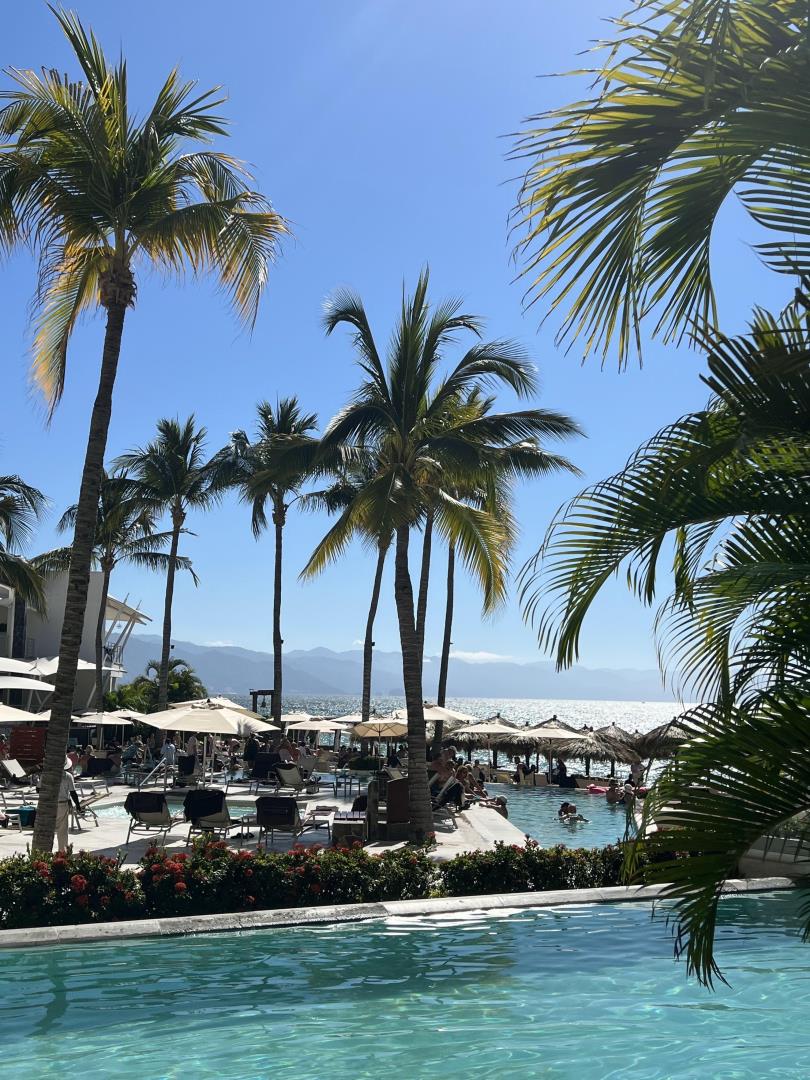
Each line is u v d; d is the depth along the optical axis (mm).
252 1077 6422
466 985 8570
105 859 10828
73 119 12508
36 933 9625
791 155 3803
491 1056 6855
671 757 3650
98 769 28719
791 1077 6504
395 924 10711
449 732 38594
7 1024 7414
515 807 28094
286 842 17359
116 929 9906
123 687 54969
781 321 4562
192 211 12875
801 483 4148
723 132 3727
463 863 12398
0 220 12445
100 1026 7391
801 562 4262
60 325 14344
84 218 13102
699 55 3555
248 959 9297
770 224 3824
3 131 12438
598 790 32125
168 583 41844
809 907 4441
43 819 12148
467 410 20016
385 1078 6430
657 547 4355
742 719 3621
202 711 20422
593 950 9773
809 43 3484
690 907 3531
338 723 36094
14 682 31391
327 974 8852
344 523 17672
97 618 47750
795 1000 8211
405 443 18688
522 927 10680
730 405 4004
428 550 32219
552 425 18422
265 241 13172
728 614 4812
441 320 18734
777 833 3490
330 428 18453
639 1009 7949
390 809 18344
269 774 26453
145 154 13000
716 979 8812
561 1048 7020
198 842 11508
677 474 4211
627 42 3713
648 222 4266
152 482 41906
